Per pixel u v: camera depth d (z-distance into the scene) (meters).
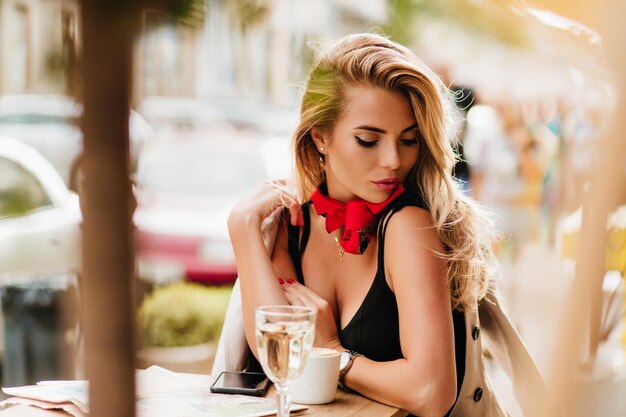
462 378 1.95
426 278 1.81
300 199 2.09
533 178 7.35
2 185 5.14
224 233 5.82
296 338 1.36
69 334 1.78
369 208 1.93
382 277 1.91
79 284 0.62
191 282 5.66
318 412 1.66
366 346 1.93
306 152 2.04
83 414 1.54
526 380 2.16
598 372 2.32
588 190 1.85
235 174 6.33
